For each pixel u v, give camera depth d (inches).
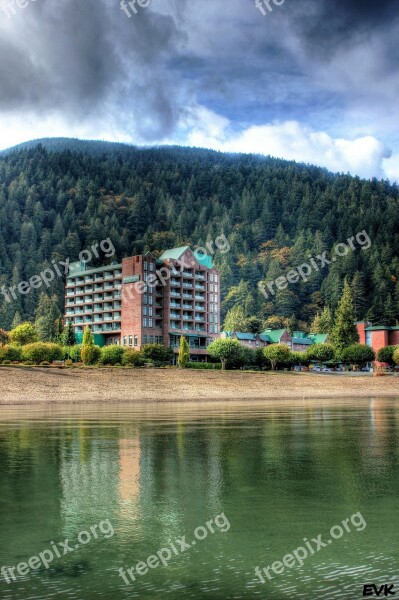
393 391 3949.3
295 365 6190.9
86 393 2974.9
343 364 6628.9
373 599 422.3
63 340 5944.9
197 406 2459.4
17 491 732.0
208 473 854.5
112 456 1006.4
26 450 1069.8
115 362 4635.8
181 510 641.6
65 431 1386.6
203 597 422.6
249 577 460.4
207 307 6633.9
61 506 658.2
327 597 424.8
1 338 5575.8
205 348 6358.3
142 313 6063.0
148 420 1706.4
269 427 1515.7
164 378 3742.6
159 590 433.4
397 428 1498.5
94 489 743.7
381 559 498.3
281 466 917.8
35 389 2942.9
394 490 743.7
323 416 1903.3
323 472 866.8
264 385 3838.6
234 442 1200.8
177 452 1055.6
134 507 655.1
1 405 2460.6
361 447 1136.8
